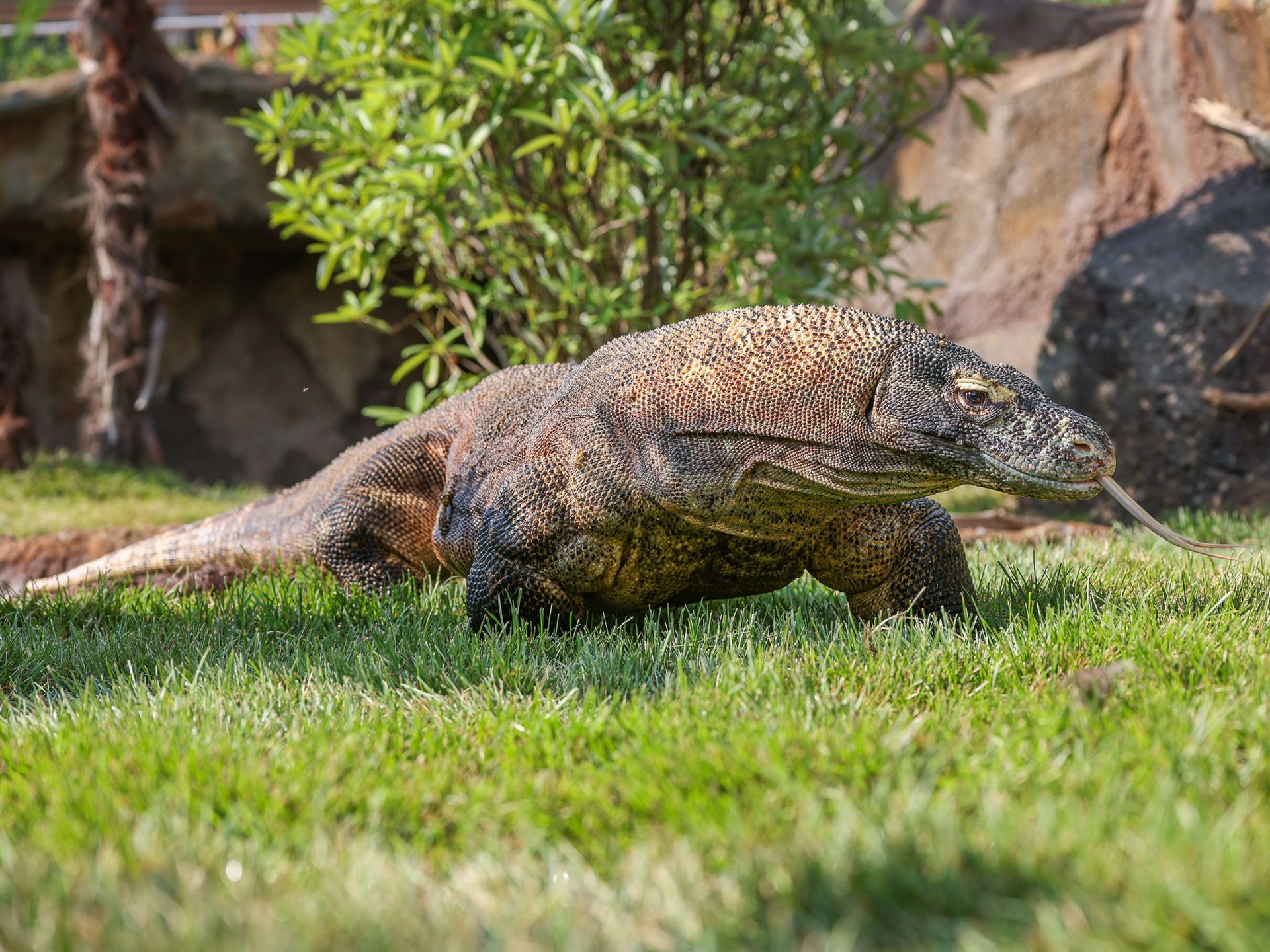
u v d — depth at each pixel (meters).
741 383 9.92
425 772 7.16
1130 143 32.31
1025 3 34.69
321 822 6.34
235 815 6.37
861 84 26.09
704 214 25.70
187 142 38.34
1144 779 6.09
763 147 24.20
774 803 6.16
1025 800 6.04
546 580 11.06
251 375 44.03
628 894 5.26
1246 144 24.75
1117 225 32.44
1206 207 25.27
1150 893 4.68
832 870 5.14
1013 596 11.89
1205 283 23.72
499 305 25.88
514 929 4.98
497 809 6.53
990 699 8.15
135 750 7.44
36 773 7.17
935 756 6.81
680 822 6.02
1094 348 24.72
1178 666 8.30
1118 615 9.91
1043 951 4.50
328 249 27.81
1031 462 9.13
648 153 22.75
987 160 34.16
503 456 12.30
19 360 34.28
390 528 14.04
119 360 33.88
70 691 10.38
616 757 7.18
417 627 11.38
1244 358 23.14
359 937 4.90
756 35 25.83
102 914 5.20
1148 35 31.45
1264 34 27.12
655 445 10.26
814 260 24.11
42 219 39.34
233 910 5.16
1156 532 9.10
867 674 8.82
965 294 34.19
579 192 24.41
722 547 10.67
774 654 9.41
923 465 9.52
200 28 45.97
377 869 5.61
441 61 22.16
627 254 25.97
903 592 11.12
